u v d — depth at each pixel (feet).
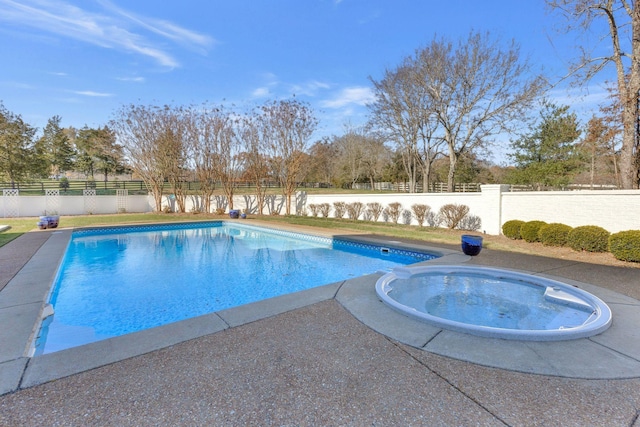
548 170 54.65
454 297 14.29
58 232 34.78
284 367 7.68
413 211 41.39
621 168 28.50
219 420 5.78
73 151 115.65
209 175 61.41
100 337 12.90
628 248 19.53
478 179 86.94
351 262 26.48
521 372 7.51
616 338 9.37
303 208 58.03
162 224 44.70
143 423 5.70
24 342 8.95
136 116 59.52
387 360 8.05
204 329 9.91
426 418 5.88
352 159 129.80
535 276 16.12
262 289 19.52
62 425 5.63
